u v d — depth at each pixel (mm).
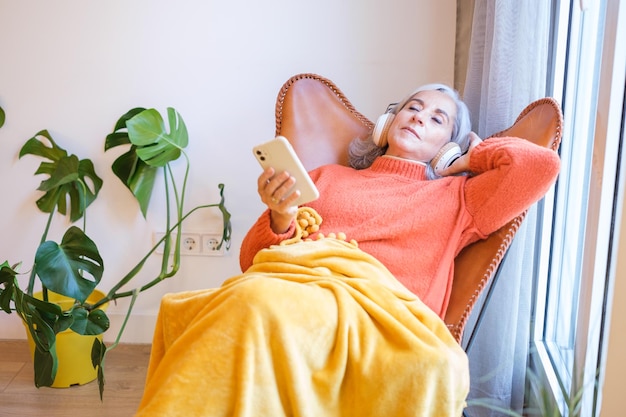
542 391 1427
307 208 1703
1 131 2473
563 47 1839
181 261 2549
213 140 2463
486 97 1917
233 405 1223
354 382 1287
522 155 1556
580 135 1750
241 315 1242
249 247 1675
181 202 2369
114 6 2373
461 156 1756
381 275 1491
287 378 1238
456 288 1647
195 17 2373
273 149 1464
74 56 2412
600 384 1311
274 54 2393
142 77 2422
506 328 1817
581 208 1731
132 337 2602
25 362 2416
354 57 2385
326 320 1289
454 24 2336
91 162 2441
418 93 1870
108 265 2561
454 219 1636
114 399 2189
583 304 1426
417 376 1262
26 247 2553
